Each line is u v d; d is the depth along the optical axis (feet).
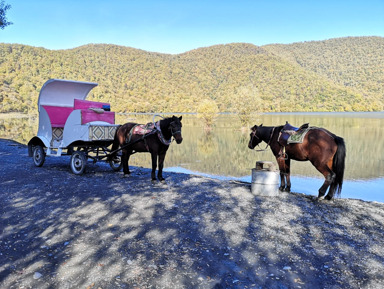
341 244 16.17
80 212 20.95
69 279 12.84
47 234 17.51
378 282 12.66
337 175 22.81
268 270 13.55
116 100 625.82
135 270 13.47
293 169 70.08
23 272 13.47
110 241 16.46
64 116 35.55
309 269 13.65
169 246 15.81
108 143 33.22
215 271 13.42
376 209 22.21
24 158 46.29
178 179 31.24
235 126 239.71
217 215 20.26
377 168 72.02
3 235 17.47
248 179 57.67
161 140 27.63
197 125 265.13
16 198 24.23
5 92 506.89
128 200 23.44
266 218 19.76
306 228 18.28
